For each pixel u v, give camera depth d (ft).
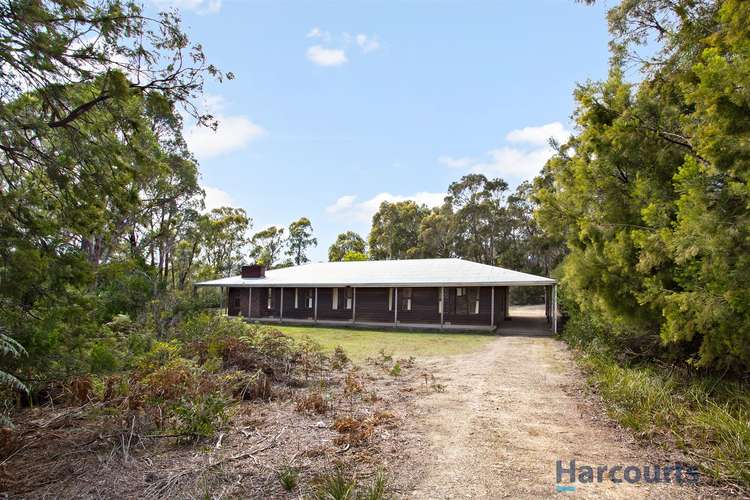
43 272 16.49
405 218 167.43
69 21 14.92
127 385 17.88
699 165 14.74
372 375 27.45
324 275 80.69
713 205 13.80
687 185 14.07
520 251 144.97
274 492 10.93
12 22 13.44
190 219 92.68
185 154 78.02
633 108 20.35
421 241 161.68
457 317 68.59
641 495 10.80
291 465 12.66
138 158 19.08
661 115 19.95
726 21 12.83
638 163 21.39
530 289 158.20
